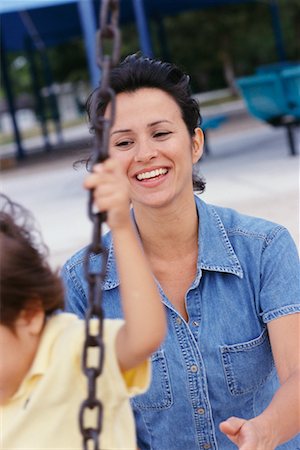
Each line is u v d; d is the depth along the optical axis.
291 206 8.43
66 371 1.89
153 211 2.56
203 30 37.50
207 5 23.89
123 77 2.50
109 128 1.66
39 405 1.92
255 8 35.75
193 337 2.55
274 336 2.51
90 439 1.70
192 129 2.61
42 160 20.61
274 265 2.57
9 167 19.66
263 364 2.60
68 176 15.12
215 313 2.57
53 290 1.89
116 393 1.91
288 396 2.32
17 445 1.96
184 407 2.56
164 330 1.85
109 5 1.65
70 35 24.55
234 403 2.58
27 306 1.85
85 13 13.16
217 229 2.63
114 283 2.63
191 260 2.62
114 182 1.73
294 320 2.51
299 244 6.83
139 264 1.80
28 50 24.55
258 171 11.38
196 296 2.58
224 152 14.80
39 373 1.89
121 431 2.00
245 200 9.15
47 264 1.92
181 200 2.57
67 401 1.93
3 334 1.85
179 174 2.55
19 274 1.82
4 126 62.34
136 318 1.81
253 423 2.19
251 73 45.97
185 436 2.59
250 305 2.58
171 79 2.54
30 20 21.67
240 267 2.58
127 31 35.53
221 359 2.55
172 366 2.55
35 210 11.01
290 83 11.89
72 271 2.70
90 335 1.69
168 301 2.57
